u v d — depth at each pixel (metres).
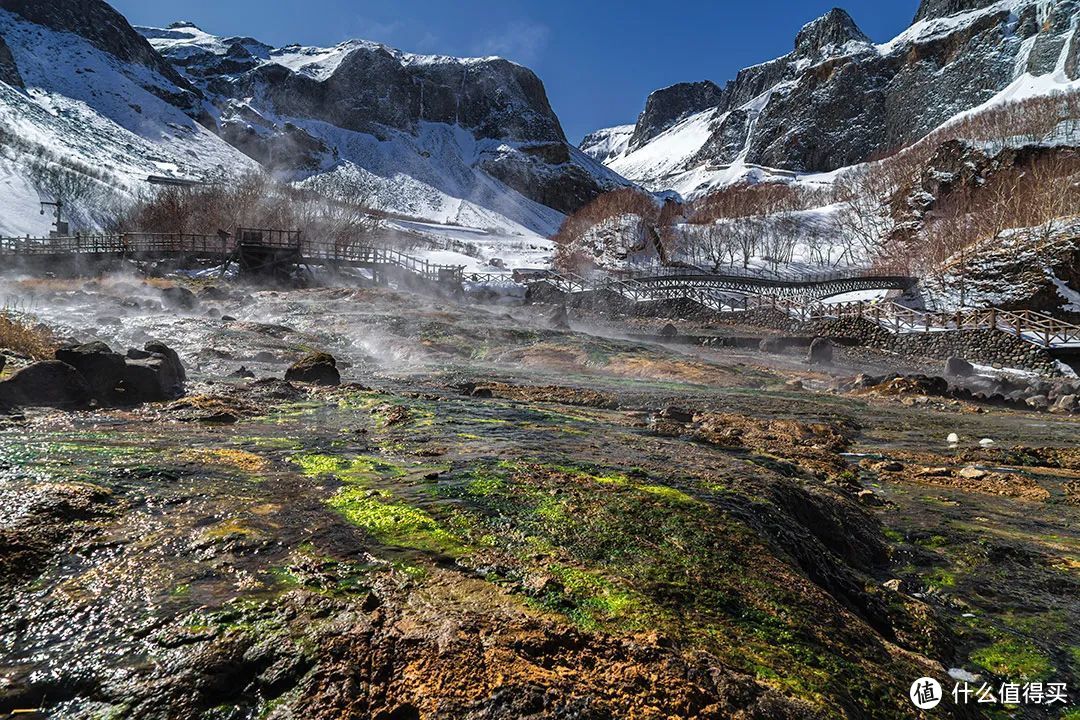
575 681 2.20
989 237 41.56
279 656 2.25
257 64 186.12
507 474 4.75
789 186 146.00
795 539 4.08
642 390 13.38
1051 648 3.55
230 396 8.20
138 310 23.72
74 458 4.61
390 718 2.01
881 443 9.98
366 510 3.80
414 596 2.71
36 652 2.24
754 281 55.34
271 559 3.02
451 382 12.54
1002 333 27.73
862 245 84.00
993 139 95.94
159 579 2.78
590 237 90.94
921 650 3.39
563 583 2.97
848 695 2.50
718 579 3.24
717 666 2.40
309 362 10.57
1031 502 6.56
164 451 5.03
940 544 5.13
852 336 33.97
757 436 8.89
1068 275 35.06
